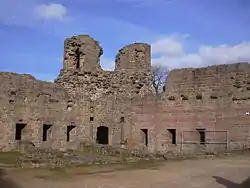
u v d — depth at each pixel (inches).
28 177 603.8
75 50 1344.7
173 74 1268.5
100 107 1322.6
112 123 1321.4
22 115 1136.8
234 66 1146.7
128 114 1327.5
